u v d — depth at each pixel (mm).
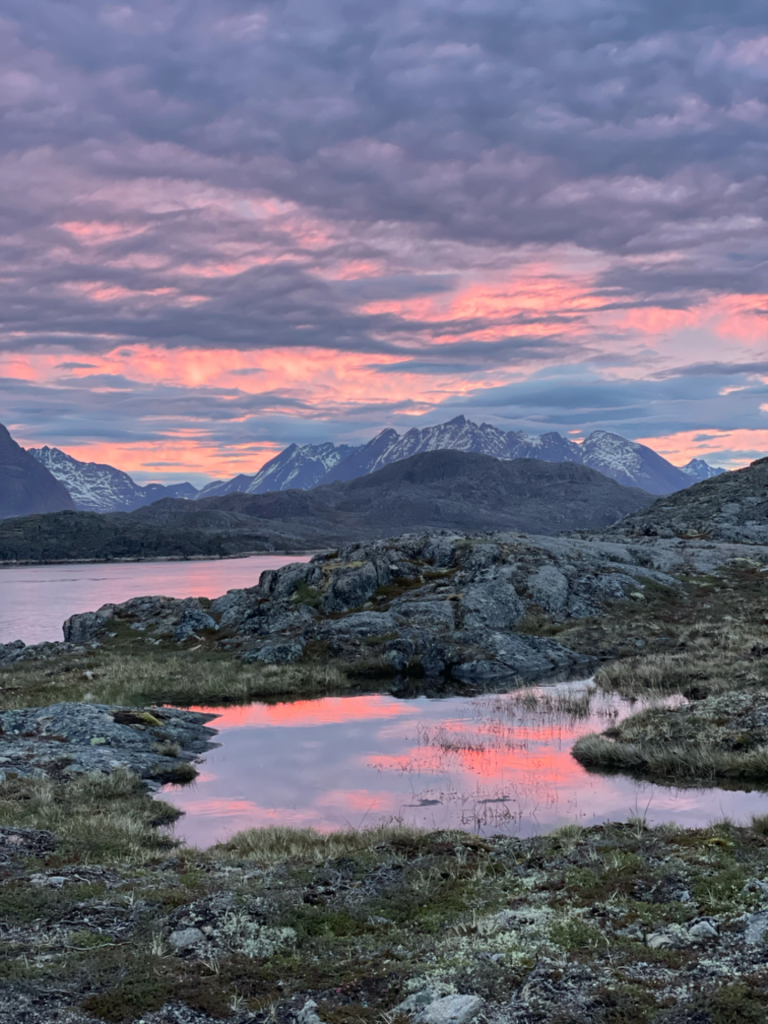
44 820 17609
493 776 21875
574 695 33656
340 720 30469
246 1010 8086
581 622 50531
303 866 13359
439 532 67750
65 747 25156
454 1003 7797
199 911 10805
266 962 9305
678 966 8633
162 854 15133
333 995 8406
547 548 61812
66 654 50281
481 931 10008
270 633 50844
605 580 56469
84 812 18672
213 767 23953
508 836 15703
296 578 57031
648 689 33562
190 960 9320
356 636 47031
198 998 8242
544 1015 7605
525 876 12625
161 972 8883
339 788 21219
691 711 26016
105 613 58344
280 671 40625
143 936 10078
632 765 22531
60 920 10586
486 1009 7812
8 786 20938
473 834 15969
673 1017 7434
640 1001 7785
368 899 11641
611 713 30344
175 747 25609
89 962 9000
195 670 41250
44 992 8273
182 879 12727
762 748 21344
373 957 9461
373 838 15461
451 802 19422
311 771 23109
